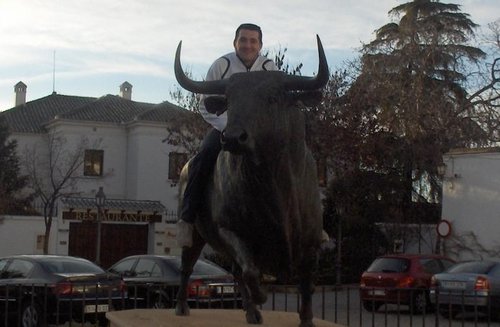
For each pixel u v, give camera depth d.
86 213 37.97
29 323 14.42
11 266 15.55
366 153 31.06
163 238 39.44
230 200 5.20
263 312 7.04
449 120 33.28
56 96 52.19
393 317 18.11
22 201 41.09
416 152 32.34
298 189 5.18
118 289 14.73
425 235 32.97
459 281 18.56
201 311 7.01
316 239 5.53
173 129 33.44
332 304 21.28
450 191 28.02
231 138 4.63
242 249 5.18
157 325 5.82
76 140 44.03
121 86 55.28
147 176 43.75
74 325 14.48
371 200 32.19
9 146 43.22
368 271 21.28
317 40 4.84
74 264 15.58
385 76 33.91
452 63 35.88
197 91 5.20
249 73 4.90
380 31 42.72
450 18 41.00
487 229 26.86
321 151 29.91
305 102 4.96
